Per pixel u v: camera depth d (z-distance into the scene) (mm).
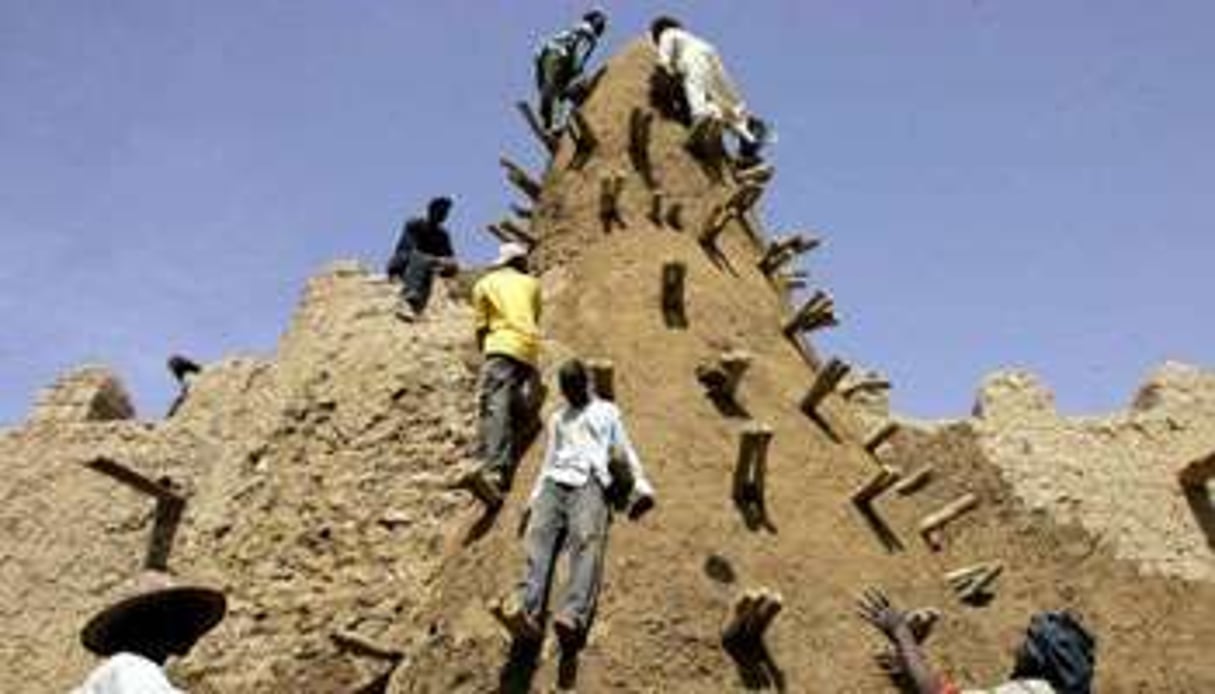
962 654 11430
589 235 14805
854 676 10594
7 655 15391
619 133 15766
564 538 10531
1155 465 17922
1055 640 5699
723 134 16078
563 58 16594
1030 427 18109
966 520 16969
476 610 10695
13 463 17031
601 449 10344
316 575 13617
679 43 16297
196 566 13984
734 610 10312
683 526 11062
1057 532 16891
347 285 16297
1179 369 19078
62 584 15812
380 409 14461
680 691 9977
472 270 16609
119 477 14805
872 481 12320
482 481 11602
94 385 17828
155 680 5168
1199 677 15539
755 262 15578
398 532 13641
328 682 12844
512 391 11992
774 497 11867
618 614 10242
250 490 14406
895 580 11773
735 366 12500
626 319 13266
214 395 17281
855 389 15336
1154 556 16859
